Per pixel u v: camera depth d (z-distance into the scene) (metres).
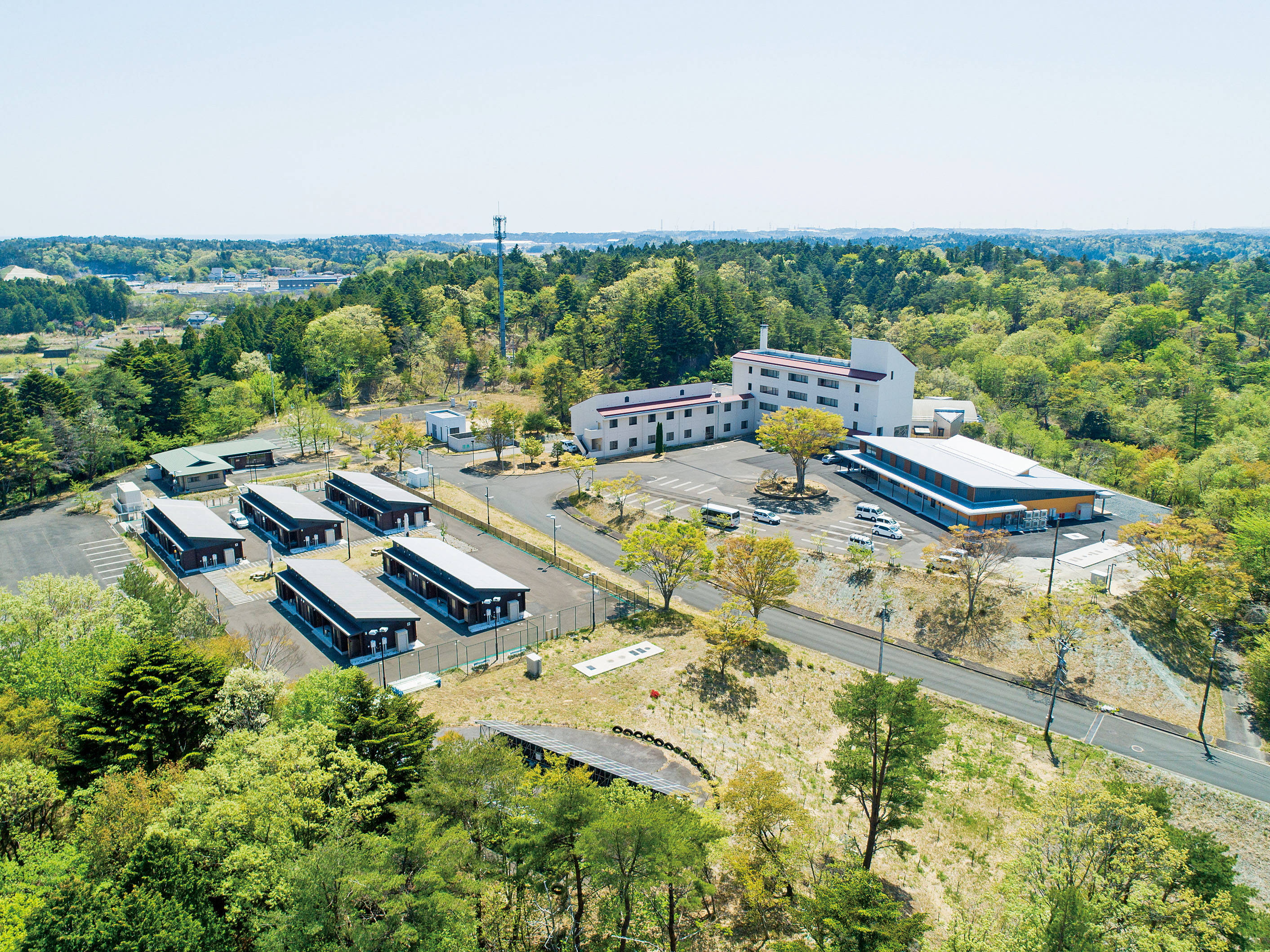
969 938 37.84
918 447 108.88
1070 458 124.19
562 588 80.81
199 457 117.62
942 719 62.00
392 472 119.62
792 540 86.94
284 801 34.34
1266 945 37.88
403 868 32.75
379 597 72.56
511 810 36.28
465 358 183.25
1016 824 52.50
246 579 83.69
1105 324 195.75
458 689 61.38
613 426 125.38
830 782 55.12
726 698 62.81
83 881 31.30
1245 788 56.34
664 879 33.00
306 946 28.61
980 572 73.75
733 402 138.00
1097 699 65.88
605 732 56.34
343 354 170.12
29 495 112.81
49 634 54.34
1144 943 34.34
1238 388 164.75
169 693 43.44
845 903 34.34
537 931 37.69
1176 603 70.81
